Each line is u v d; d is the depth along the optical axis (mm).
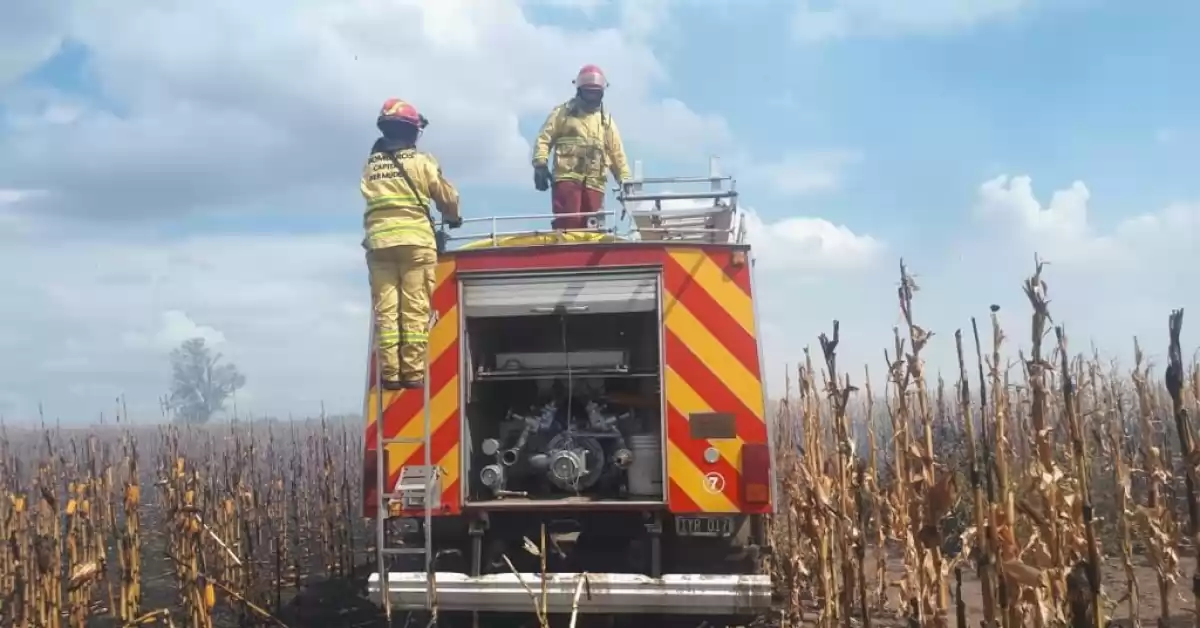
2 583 7125
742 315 5648
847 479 5836
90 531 7492
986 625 3459
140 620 5766
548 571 5863
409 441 5590
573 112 7867
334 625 7438
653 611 5340
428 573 5375
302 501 13289
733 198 6285
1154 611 7207
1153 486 6430
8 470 11289
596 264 5715
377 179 5598
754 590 5273
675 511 5559
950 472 3641
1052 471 3947
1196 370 10375
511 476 6191
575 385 6422
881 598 7062
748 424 5574
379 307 5594
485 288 5801
